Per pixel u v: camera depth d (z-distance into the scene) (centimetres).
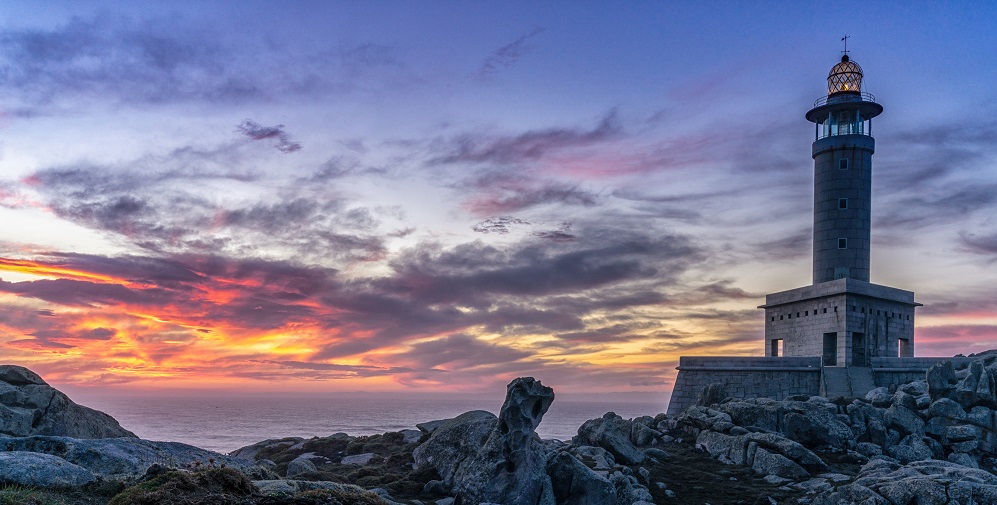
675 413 7794
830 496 4553
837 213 8075
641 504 4450
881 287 7850
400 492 4556
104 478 2473
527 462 4328
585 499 4356
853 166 8088
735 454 5800
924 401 6366
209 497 2075
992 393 6147
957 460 5816
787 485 5134
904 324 8144
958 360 7169
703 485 5181
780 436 5759
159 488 2117
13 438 2722
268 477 2895
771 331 8669
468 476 4369
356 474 5000
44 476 2338
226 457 3075
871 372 7419
